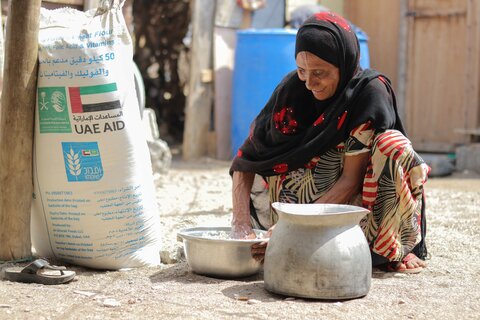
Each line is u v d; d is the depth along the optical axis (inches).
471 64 366.6
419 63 382.6
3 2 245.4
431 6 377.4
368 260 132.6
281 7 388.8
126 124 150.7
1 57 181.6
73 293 135.6
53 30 152.2
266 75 344.5
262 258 143.7
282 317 121.3
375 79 147.1
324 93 146.6
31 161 154.4
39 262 142.7
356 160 146.5
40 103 150.9
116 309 125.9
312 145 148.1
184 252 159.2
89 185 149.9
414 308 127.6
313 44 141.9
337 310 125.2
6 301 130.0
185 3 422.0
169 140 435.2
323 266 128.0
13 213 154.6
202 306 127.2
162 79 437.7
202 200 247.0
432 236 189.2
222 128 374.3
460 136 371.9
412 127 385.7
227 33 375.6
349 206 135.5
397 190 144.3
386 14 397.1
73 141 149.2
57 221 153.8
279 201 156.3
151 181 158.1
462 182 312.2
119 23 151.6
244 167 155.9
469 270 154.3
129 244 153.6
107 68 148.6
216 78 372.5
